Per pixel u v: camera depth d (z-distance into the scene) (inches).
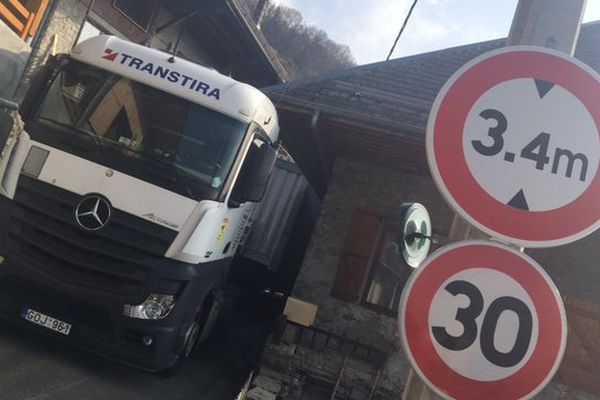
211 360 285.7
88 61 215.2
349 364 282.5
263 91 282.4
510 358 82.8
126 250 194.9
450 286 85.0
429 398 87.3
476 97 89.1
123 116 207.8
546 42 95.9
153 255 195.6
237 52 555.2
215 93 217.3
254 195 223.6
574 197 86.4
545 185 86.7
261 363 281.3
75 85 210.8
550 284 83.5
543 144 87.7
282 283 446.0
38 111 204.7
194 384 238.5
